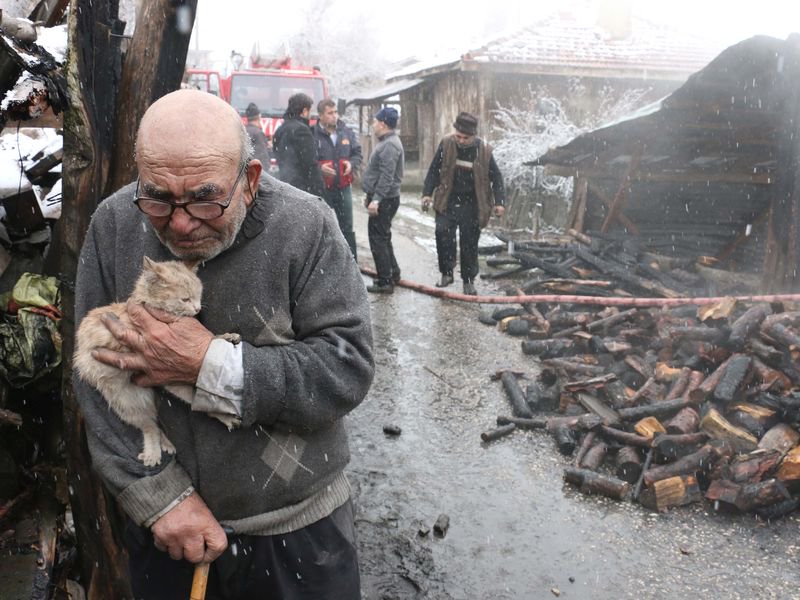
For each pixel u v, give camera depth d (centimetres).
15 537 295
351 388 174
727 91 669
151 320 162
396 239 1280
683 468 393
